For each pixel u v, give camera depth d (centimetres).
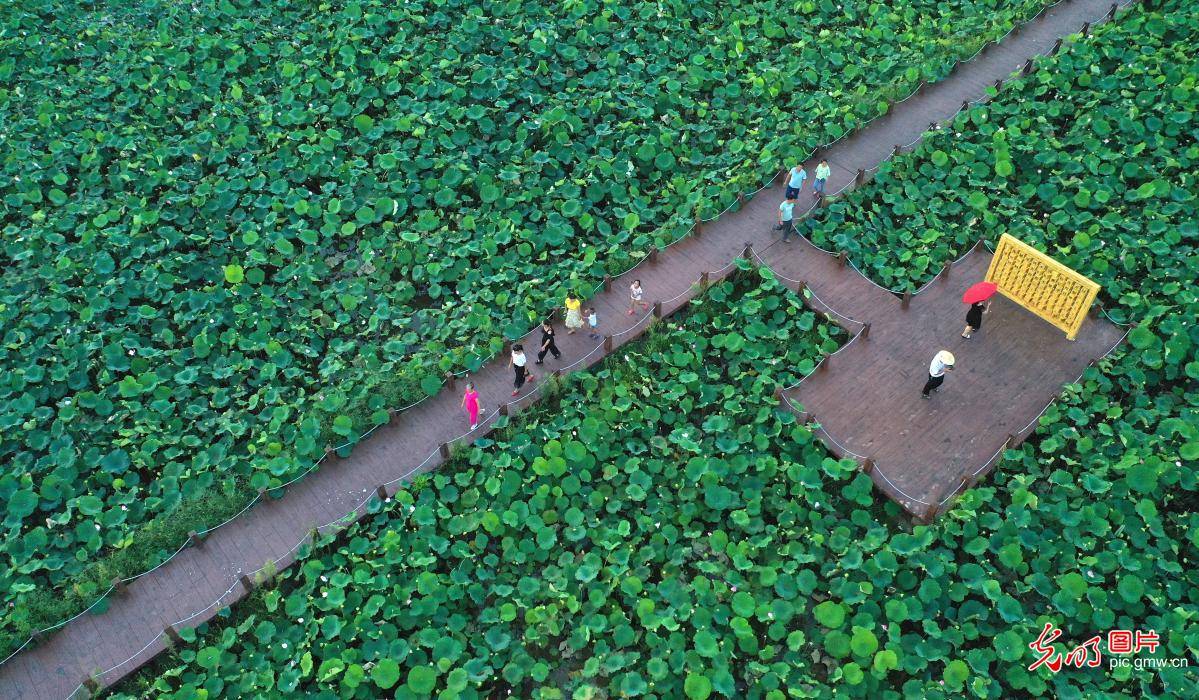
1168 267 2027
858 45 2769
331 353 2038
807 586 1557
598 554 1639
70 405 1897
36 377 1955
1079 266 2052
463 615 1580
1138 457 1652
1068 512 1598
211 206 2348
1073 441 1756
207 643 1572
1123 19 2764
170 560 1667
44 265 2197
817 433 1766
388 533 1659
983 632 1495
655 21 2894
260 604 1612
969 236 2178
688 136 2520
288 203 2367
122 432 1859
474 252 2222
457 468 1809
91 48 2839
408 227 2316
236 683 1494
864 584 1538
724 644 1500
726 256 2180
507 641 1528
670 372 1944
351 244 2333
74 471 1806
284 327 2108
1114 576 1541
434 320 2112
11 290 2147
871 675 1448
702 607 1551
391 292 2188
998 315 1975
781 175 2352
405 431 1866
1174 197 2153
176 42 2838
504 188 2391
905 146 2430
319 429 1819
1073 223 2169
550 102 2639
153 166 2473
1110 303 2011
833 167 2386
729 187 2322
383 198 2345
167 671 1506
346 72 2734
